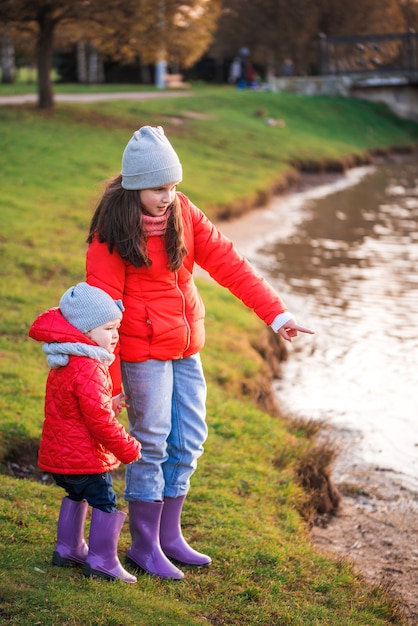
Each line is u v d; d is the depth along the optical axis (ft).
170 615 10.93
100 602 10.80
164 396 11.87
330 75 120.16
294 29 135.13
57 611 10.48
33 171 56.13
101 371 10.95
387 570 15.70
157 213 11.44
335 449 21.95
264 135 87.76
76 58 151.64
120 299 11.46
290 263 45.80
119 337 11.74
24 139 65.26
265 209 62.39
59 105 82.43
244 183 64.90
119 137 72.08
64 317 10.96
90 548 11.65
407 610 13.99
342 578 13.71
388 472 20.98
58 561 11.78
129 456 10.96
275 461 18.93
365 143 99.25
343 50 120.37
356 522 17.92
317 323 34.76
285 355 30.48
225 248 12.35
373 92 119.65
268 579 13.07
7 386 20.79
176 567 12.57
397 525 17.90
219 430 20.22
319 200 68.03
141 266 11.44
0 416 18.69
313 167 80.89
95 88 124.16
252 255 47.34
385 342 32.40
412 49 119.34
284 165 76.43
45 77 78.54
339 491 19.58
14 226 41.04
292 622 11.78
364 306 37.50
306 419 24.47
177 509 12.80
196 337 12.08
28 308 28.76
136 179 11.12
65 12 71.72
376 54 119.96
